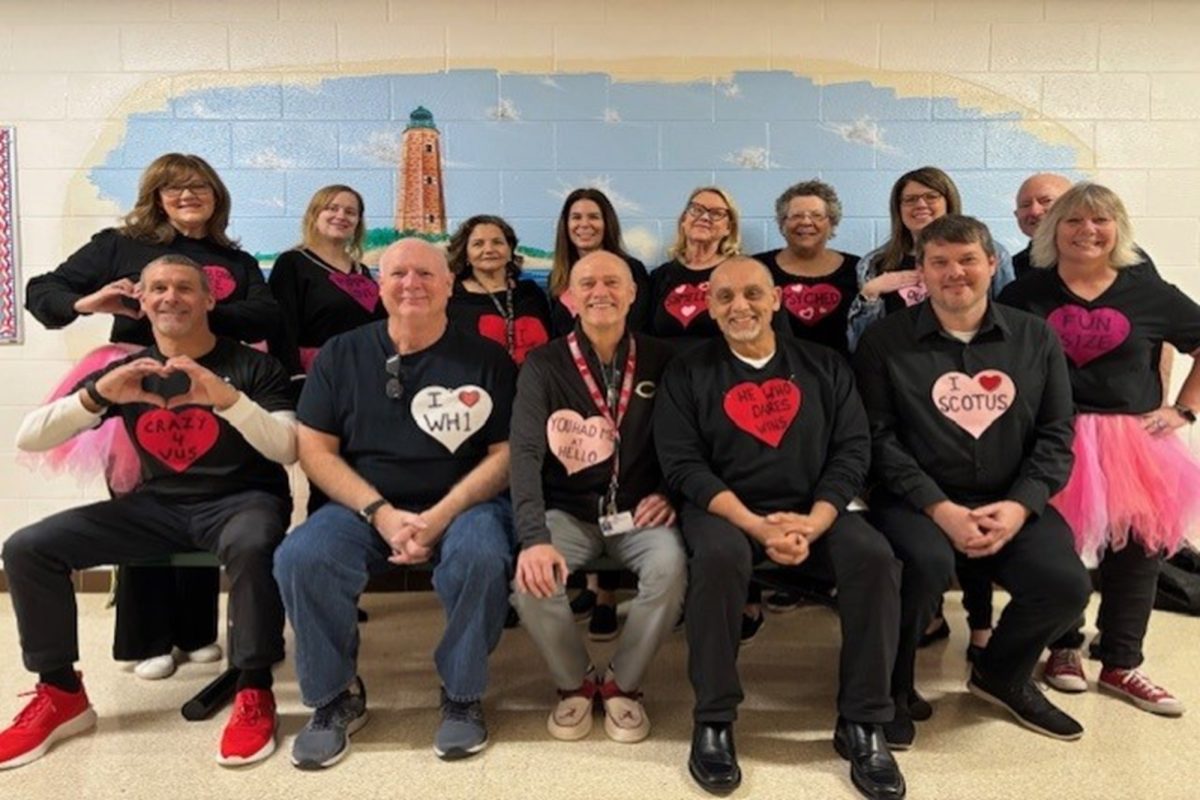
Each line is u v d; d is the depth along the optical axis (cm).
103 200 303
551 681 238
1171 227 306
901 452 209
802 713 218
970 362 208
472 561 192
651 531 206
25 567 196
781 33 299
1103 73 301
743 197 305
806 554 192
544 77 300
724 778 179
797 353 214
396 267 207
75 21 297
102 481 287
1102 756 194
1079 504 214
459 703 199
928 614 196
